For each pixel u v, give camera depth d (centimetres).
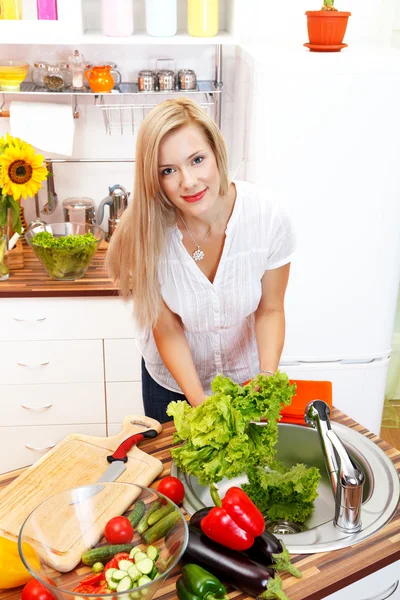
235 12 236
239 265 168
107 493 121
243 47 254
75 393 263
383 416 316
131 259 162
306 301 250
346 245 242
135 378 262
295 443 155
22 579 110
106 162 283
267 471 138
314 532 122
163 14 238
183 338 178
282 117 224
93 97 271
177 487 129
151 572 104
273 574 110
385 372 265
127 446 143
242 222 164
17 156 228
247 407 124
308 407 132
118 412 268
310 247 241
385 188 235
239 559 110
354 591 117
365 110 224
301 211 236
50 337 252
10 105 257
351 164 231
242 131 254
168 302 171
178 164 139
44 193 287
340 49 234
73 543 113
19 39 233
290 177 231
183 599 106
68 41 235
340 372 262
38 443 270
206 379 193
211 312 174
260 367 173
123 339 255
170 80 257
